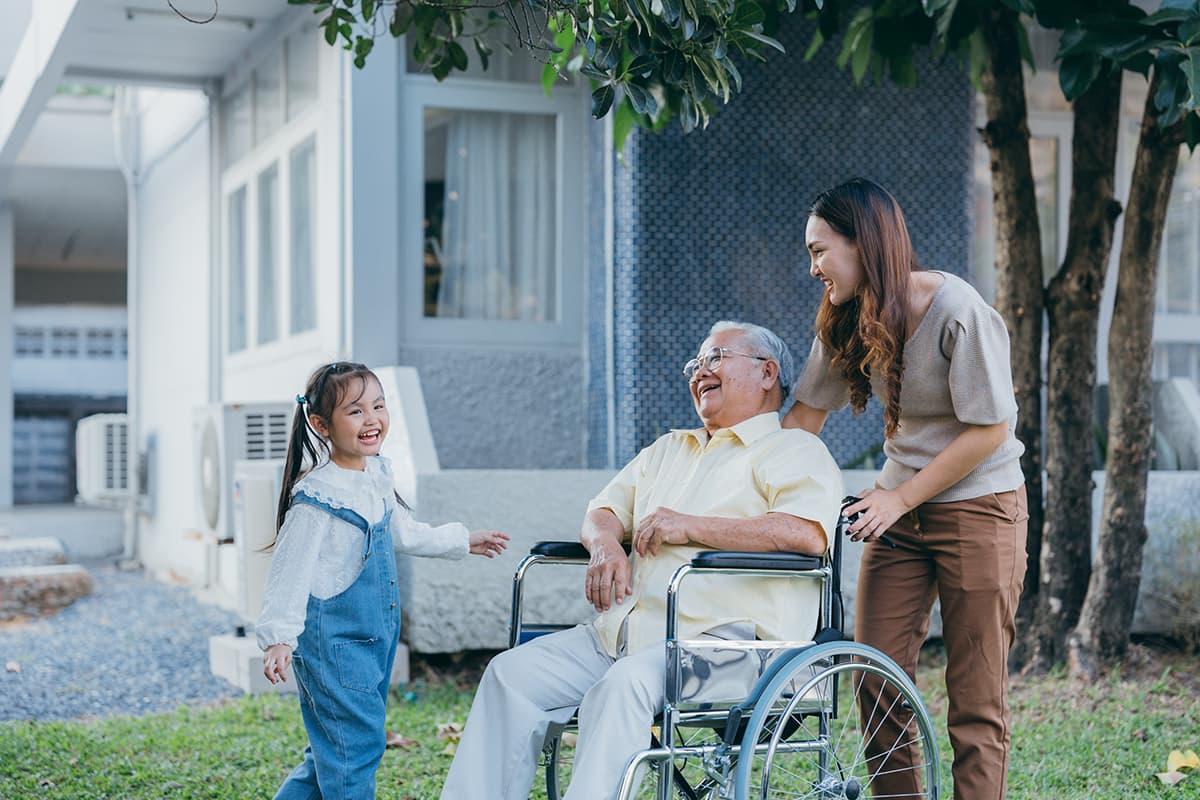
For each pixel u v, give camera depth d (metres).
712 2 3.13
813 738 3.20
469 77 6.92
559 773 3.92
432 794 4.02
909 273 3.17
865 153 6.68
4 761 4.45
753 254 6.54
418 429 5.75
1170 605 5.94
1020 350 5.56
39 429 16.53
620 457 6.48
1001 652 3.26
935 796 3.16
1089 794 3.98
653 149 6.41
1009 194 5.52
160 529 10.82
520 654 3.23
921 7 4.89
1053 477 5.52
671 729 2.88
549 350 7.05
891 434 3.25
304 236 7.47
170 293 10.66
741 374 3.30
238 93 8.79
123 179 12.36
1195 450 6.74
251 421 7.07
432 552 3.50
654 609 3.16
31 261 16.33
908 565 3.38
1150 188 5.26
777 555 2.98
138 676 6.26
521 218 7.09
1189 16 3.97
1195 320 7.82
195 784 4.15
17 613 8.23
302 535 3.10
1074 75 4.29
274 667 3.02
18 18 8.53
